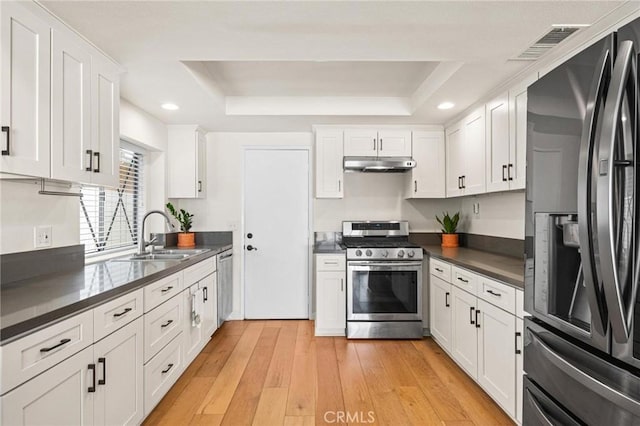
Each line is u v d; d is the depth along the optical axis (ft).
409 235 14.10
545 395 4.79
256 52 7.14
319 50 7.11
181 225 13.12
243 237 14.05
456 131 11.98
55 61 5.70
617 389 3.56
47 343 4.28
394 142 13.06
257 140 14.05
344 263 12.05
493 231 11.37
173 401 7.84
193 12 5.70
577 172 4.07
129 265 7.98
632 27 3.41
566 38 6.52
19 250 6.14
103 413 5.38
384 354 10.49
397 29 6.30
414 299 11.83
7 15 4.86
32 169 5.27
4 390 3.69
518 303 6.39
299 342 11.45
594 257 3.69
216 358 10.16
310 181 14.11
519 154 8.18
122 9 5.57
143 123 11.07
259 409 7.52
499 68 7.88
